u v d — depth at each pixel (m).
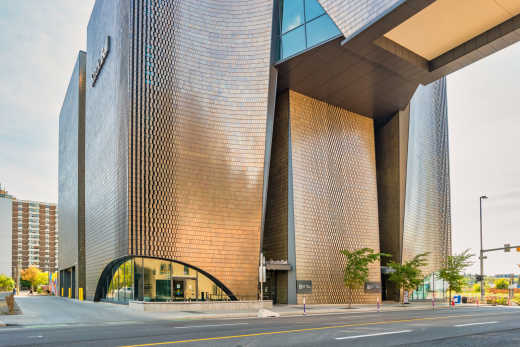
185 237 32.28
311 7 34.25
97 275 41.97
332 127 42.62
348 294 39.59
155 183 32.06
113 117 37.84
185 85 34.66
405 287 39.84
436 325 16.22
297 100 40.12
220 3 37.25
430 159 53.88
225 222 33.78
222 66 36.06
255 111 35.81
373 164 45.44
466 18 28.45
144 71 33.38
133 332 14.02
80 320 20.38
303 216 37.91
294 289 36.03
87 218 48.59
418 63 34.41
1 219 150.12
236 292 33.19
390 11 27.16
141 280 30.95
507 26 28.91
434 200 53.38
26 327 16.88
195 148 33.91
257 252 34.41
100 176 42.38
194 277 32.41
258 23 36.88
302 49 34.28
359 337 12.07
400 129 46.00
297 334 12.90
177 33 35.25
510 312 27.00
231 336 12.44
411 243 47.00
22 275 130.75
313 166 39.84
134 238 30.73
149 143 32.44
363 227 42.56
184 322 18.80
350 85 38.97
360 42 31.09
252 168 35.19
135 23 33.81
